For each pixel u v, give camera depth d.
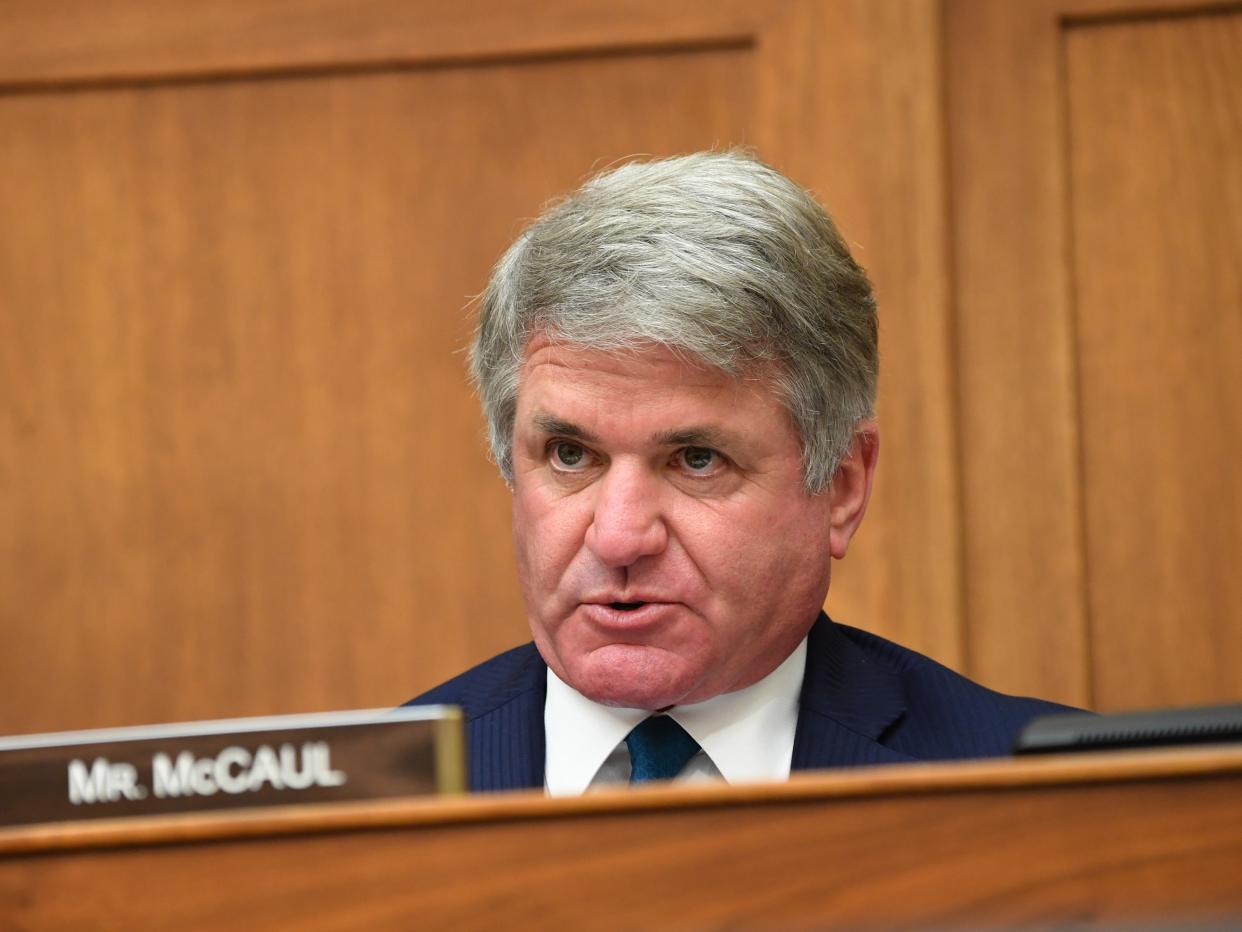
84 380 9.50
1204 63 8.73
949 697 5.71
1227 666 8.54
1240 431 8.59
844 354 5.38
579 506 5.22
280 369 9.38
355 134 9.41
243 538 9.34
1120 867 3.17
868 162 8.91
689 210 5.12
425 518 9.22
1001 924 3.18
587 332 5.06
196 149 9.51
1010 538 8.73
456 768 3.68
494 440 5.65
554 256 5.19
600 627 5.21
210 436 9.41
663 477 5.20
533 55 9.28
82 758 3.70
